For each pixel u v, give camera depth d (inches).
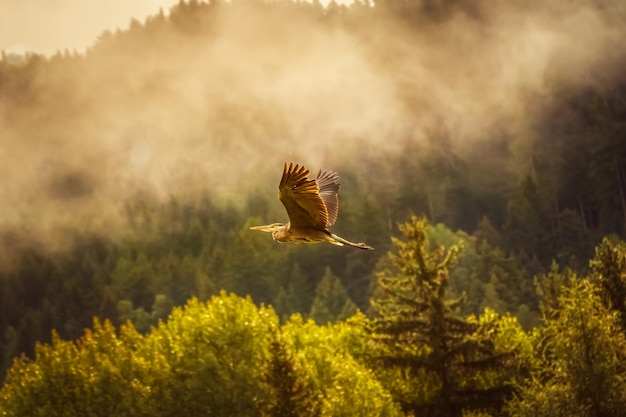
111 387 4136.3
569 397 3363.7
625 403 3319.4
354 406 3710.6
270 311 4616.1
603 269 3882.9
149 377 4175.7
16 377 4357.8
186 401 4111.7
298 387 3250.5
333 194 1218.6
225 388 4111.7
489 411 3917.3
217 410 4116.6
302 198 1160.2
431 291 3986.2
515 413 3617.1
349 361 4052.7
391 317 4023.1
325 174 1249.4
